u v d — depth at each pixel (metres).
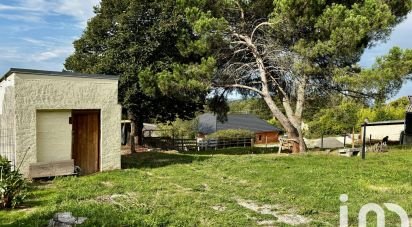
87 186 11.13
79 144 14.17
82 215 7.89
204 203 9.13
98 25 26.03
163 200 9.34
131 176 13.04
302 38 19.78
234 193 10.37
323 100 23.80
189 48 21.48
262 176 12.84
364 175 13.07
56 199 9.37
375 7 18.80
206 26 19.61
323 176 12.88
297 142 22.34
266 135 51.72
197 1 21.27
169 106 26.36
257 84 24.34
